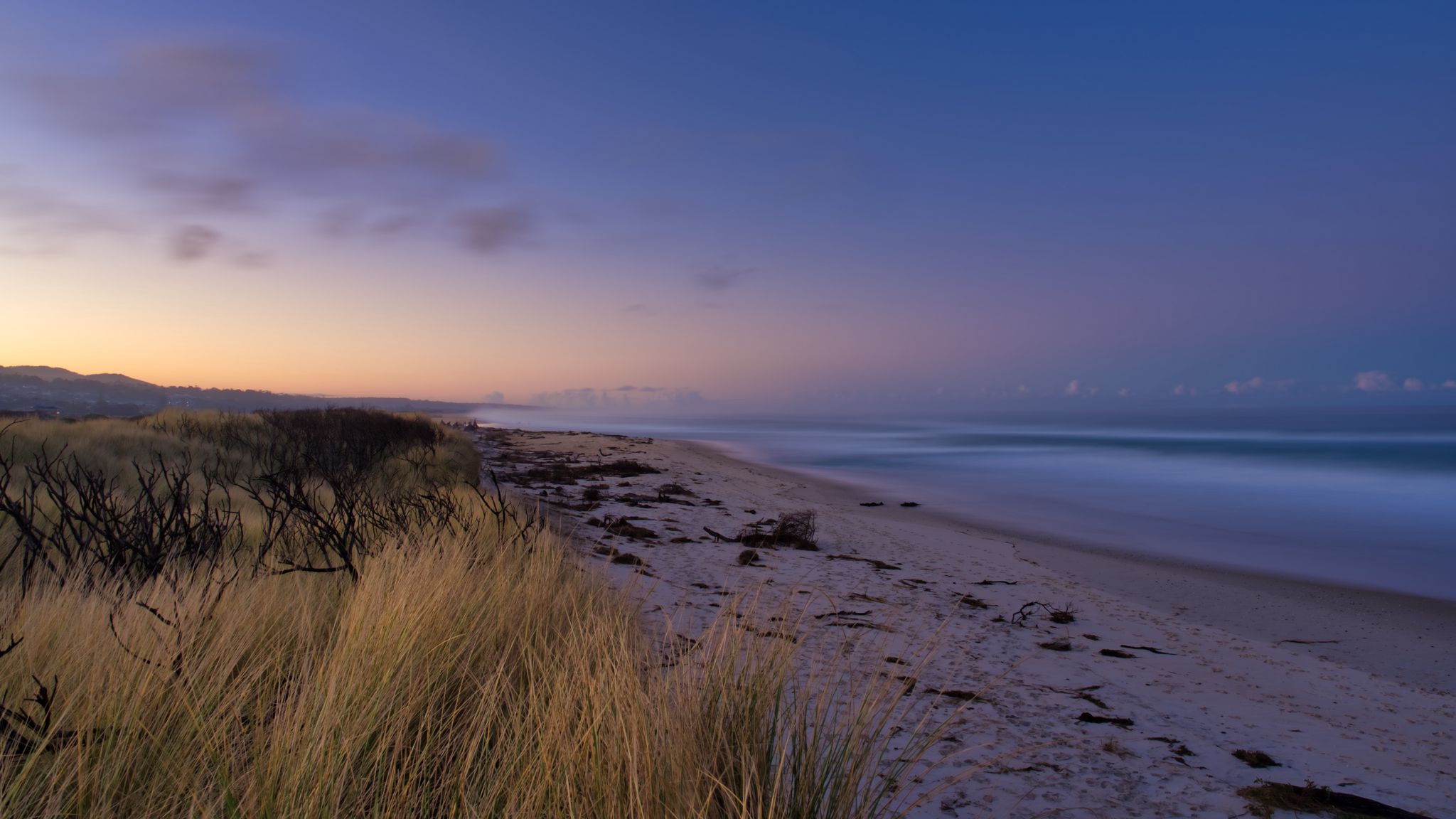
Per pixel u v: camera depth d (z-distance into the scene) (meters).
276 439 16.48
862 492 27.86
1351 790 3.94
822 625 6.75
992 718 4.61
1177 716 5.12
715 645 3.54
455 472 16.97
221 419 20.41
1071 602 9.61
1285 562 14.88
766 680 3.01
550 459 31.81
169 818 2.15
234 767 2.34
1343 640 9.19
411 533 6.69
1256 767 4.18
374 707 2.62
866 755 2.68
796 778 2.46
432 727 2.81
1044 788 3.60
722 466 36.16
